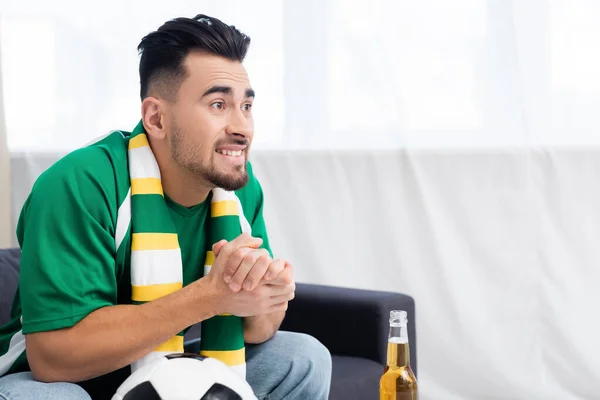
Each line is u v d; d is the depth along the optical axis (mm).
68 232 1261
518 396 2615
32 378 1255
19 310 1464
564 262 2598
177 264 1403
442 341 2691
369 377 1850
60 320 1218
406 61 2678
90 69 2906
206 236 1521
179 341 1387
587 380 2580
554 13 2564
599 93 2541
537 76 2592
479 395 2664
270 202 2822
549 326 2615
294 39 2760
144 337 1242
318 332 2031
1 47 2959
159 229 1386
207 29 1353
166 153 1405
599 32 2527
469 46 2629
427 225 2689
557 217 2598
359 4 2699
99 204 1311
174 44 1352
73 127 2930
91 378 1310
